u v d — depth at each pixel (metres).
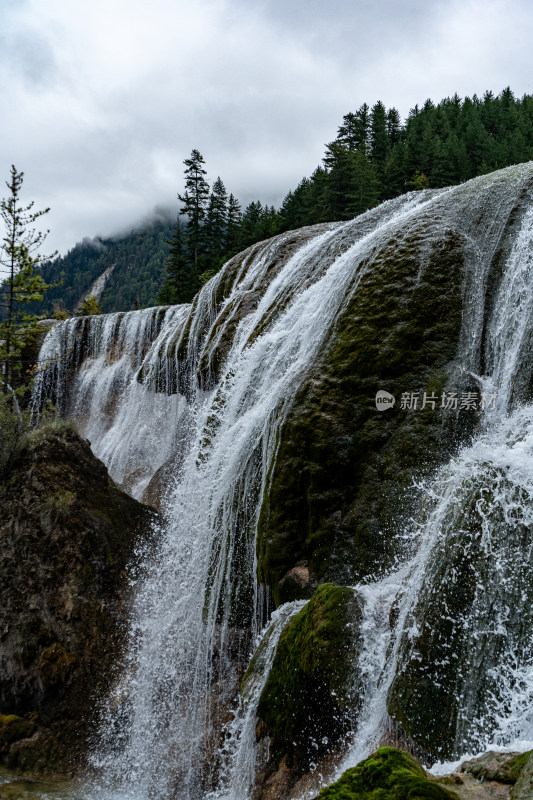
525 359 5.88
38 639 7.91
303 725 5.20
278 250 11.98
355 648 4.97
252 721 5.86
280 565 6.82
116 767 7.10
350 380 7.05
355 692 4.79
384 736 4.51
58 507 8.77
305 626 5.43
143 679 7.84
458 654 4.20
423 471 6.07
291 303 9.64
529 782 2.65
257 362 9.10
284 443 7.27
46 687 7.63
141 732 7.31
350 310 7.60
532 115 63.28
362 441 6.69
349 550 6.31
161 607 8.56
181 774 6.57
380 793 2.46
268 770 5.50
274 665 5.68
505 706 3.86
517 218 6.83
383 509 6.20
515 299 6.29
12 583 8.30
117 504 9.70
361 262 8.02
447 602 4.34
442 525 4.74
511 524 4.23
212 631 7.70
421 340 6.77
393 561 5.87
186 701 7.36
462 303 6.77
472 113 57.28
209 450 9.12
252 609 7.55
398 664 4.52
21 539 8.59
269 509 7.17
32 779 6.94
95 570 8.66
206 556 8.23
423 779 2.44
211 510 8.42
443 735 4.05
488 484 4.52
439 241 7.24
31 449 9.27
